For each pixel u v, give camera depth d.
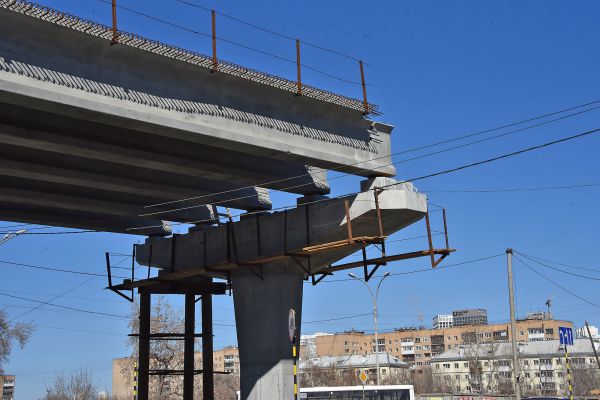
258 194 33.97
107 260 38.12
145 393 37.19
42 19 19.50
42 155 26.48
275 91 25.44
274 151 25.17
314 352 159.75
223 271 33.97
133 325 69.38
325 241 29.70
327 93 26.47
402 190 27.38
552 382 111.88
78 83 20.42
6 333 65.88
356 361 121.00
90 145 24.09
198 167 27.09
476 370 96.00
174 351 70.62
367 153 28.23
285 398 31.22
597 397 56.88
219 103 23.89
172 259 36.31
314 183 31.27
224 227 34.56
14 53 19.30
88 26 20.27
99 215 36.16
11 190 29.55
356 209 28.11
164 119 22.19
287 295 32.00
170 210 34.41
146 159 25.52
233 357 158.12
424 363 147.75
